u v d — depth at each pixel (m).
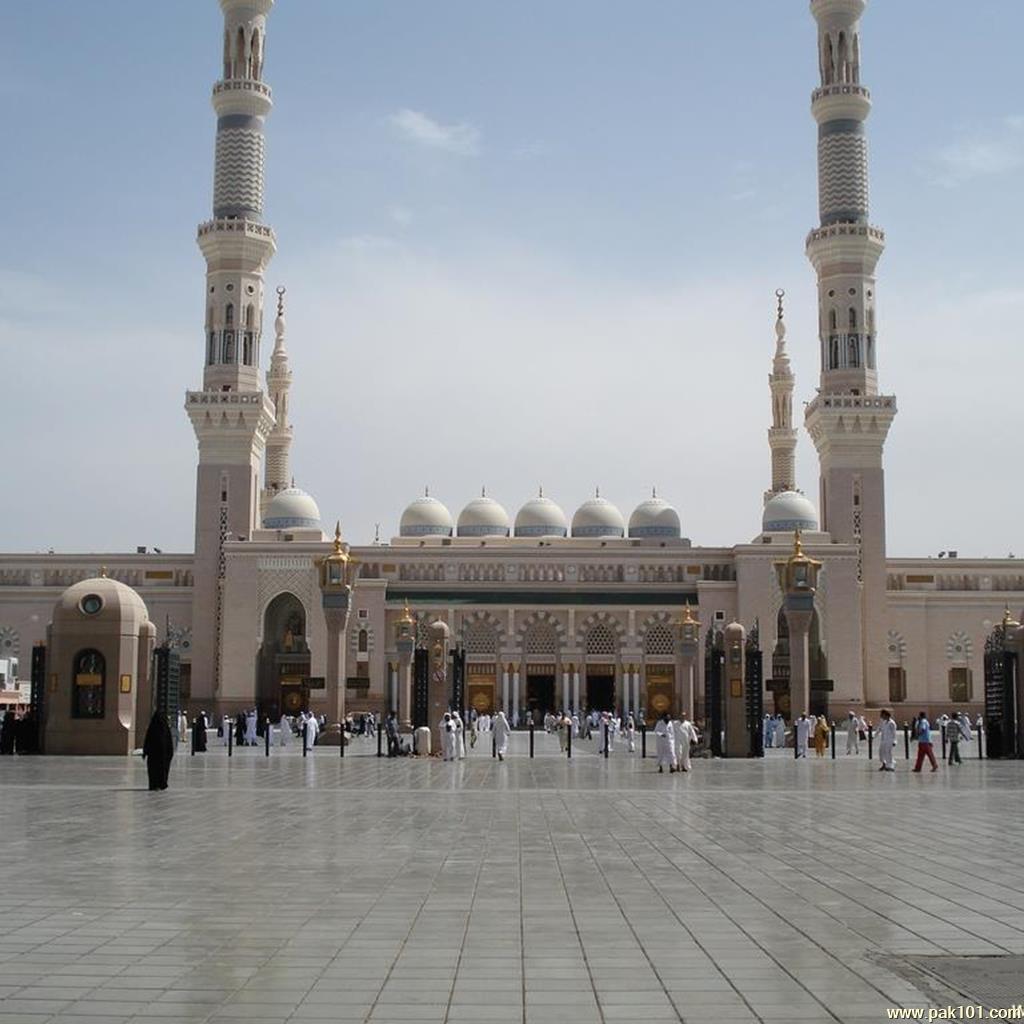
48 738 42.38
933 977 11.28
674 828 23.08
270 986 10.96
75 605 42.59
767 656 89.56
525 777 37.50
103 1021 9.93
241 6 91.00
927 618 93.19
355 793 30.75
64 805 26.56
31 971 11.48
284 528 95.75
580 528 100.69
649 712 90.81
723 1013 10.15
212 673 89.12
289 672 91.75
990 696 48.53
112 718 42.38
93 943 12.62
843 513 90.69
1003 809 27.17
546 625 91.88
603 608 90.94
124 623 42.66
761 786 34.16
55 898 15.06
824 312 92.56
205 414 89.44
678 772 40.28
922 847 20.23
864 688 89.81
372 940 12.77
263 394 90.25
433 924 13.58
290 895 15.31
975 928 13.41
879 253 92.75
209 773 37.75
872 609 90.12
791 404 105.25
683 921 13.77
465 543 95.88
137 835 21.36
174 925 13.49
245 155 90.88
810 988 10.90
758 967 11.65
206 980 11.17
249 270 91.31
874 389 91.81
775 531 95.00
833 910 14.45
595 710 90.81
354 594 89.81
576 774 39.19
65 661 42.59
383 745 59.66
